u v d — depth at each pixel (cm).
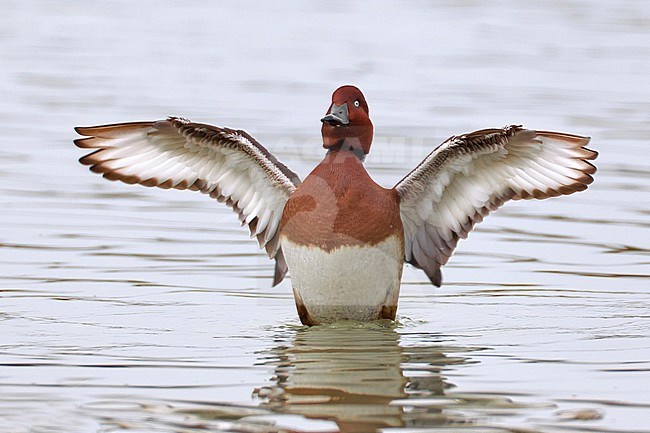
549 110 2211
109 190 1703
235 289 1247
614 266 1340
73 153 1908
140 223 1532
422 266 1147
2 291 1217
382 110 2206
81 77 2562
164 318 1110
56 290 1227
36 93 2378
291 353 969
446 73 2623
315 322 1073
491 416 791
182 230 1504
